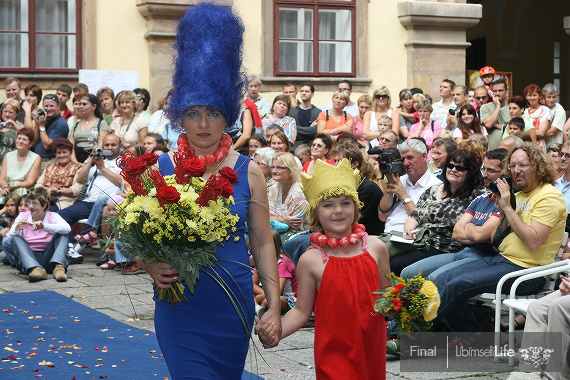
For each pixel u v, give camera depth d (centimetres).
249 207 384
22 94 1386
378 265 433
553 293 567
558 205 613
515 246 628
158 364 608
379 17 1591
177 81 388
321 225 436
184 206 359
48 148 1164
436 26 1598
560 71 2692
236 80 389
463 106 1130
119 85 1354
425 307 411
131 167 367
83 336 688
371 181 780
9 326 720
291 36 1541
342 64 1581
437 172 882
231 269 374
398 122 1233
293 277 755
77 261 1031
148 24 1426
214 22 387
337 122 1246
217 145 388
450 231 701
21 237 950
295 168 823
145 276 960
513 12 2609
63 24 1414
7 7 1391
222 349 374
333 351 417
